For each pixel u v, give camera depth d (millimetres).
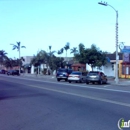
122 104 14766
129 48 49562
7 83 33344
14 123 9977
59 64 67000
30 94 20078
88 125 9531
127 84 35281
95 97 18234
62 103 15172
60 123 9891
